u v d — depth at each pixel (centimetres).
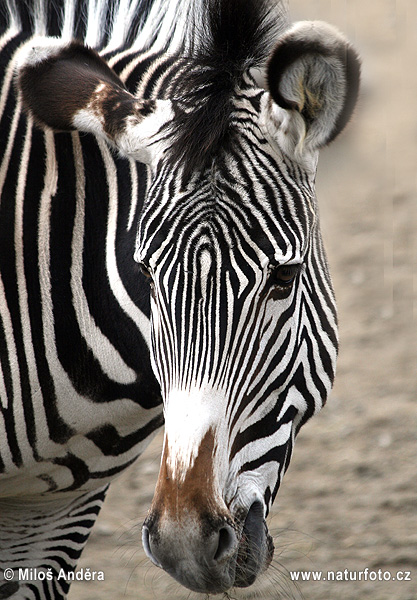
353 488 1416
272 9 650
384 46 3077
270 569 847
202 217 568
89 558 1262
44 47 668
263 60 621
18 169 712
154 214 586
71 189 709
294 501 1387
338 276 2053
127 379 716
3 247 707
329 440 1548
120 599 1164
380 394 1669
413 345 1816
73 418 733
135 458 800
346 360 1777
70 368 718
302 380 638
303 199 592
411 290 1991
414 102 2730
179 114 600
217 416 566
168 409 579
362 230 2228
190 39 691
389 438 1542
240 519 586
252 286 567
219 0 609
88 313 710
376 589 1177
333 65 565
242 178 572
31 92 659
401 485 1417
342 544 1282
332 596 1162
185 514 551
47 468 760
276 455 622
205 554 552
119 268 696
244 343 572
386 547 1271
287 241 573
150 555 575
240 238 566
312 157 600
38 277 709
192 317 566
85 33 770
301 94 572
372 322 1889
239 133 581
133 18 764
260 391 595
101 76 665
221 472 568
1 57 733
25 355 713
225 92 588
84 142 708
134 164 700
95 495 839
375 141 2180
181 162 580
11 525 825
